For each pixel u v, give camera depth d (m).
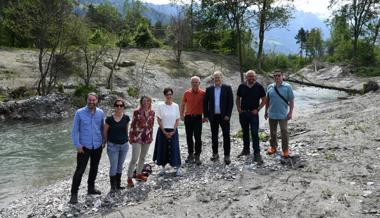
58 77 28.23
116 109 9.23
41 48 25.34
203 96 10.86
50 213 8.57
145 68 41.00
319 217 6.94
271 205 7.62
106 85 31.80
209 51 54.97
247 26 21.95
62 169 12.76
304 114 21.52
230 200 8.07
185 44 51.75
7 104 21.88
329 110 21.58
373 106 20.19
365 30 58.75
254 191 8.44
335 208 7.16
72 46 27.50
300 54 100.31
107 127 9.23
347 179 8.54
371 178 8.49
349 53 60.41
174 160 10.08
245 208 7.62
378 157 9.84
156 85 37.59
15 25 25.75
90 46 29.20
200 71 45.81
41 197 9.84
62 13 25.19
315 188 8.12
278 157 10.78
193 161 11.29
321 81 50.62
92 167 9.30
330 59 68.81
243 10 16.66
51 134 18.05
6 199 10.09
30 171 12.56
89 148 8.98
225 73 46.31
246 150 11.36
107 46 30.25
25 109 21.98
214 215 7.48
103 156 14.02
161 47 54.94
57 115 22.47
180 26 47.97
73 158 14.09
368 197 7.51
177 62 46.84
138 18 34.31
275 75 10.55
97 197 9.23
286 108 10.54
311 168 9.45
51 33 25.34
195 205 8.03
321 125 15.34
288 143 11.41
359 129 13.04
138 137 9.70
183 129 18.39
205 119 10.80
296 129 15.21
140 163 10.06
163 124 10.12
